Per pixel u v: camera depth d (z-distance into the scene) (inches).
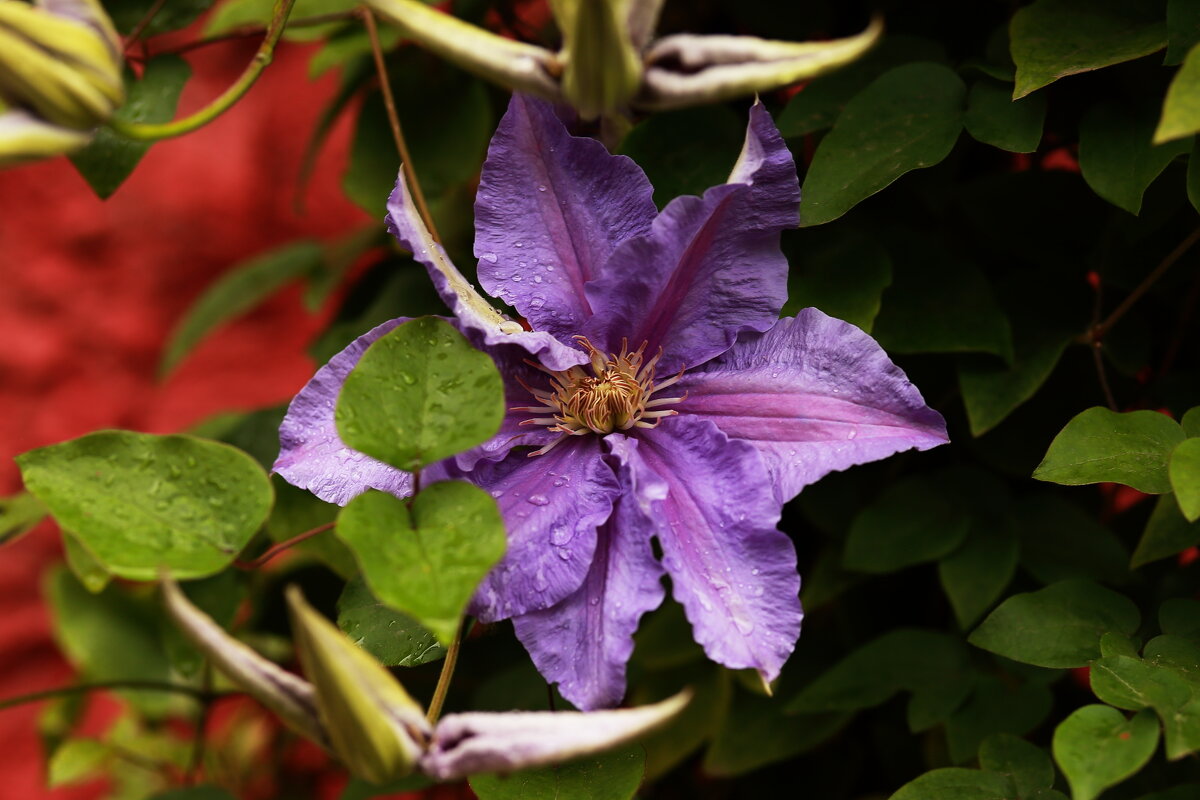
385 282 31.2
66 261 50.5
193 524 22.5
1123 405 27.3
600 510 23.1
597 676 22.7
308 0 27.2
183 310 51.5
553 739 21.6
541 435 23.8
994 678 26.1
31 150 22.5
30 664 48.4
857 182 24.3
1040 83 23.8
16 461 22.4
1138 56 23.7
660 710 21.4
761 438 23.3
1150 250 26.1
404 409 22.3
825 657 29.2
